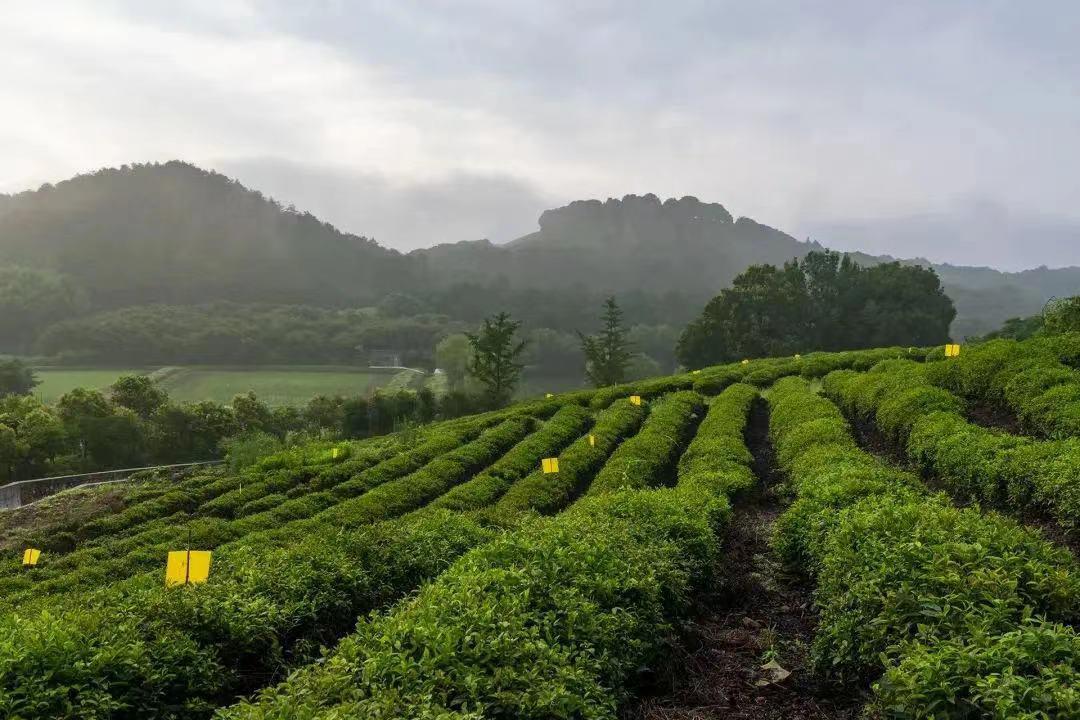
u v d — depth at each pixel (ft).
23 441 158.81
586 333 582.76
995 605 20.38
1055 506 36.22
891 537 26.37
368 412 204.54
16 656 21.72
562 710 18.33
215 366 449.06
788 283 255.50
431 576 34.86
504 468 84.07
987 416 60.85
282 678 27.22
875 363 112.98
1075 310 77.10
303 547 35.45
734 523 49.16
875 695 22.62
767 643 30.14
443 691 18.44
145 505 89.76
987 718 16.55
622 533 32.24
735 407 94.99
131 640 24.58
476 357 222.48
